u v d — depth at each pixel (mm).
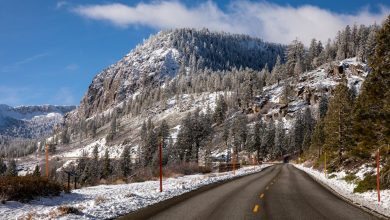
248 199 19891
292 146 137750
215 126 175500
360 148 30750
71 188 30672
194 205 17297
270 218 13742
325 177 43906
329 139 55000
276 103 186500
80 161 94188
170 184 32406
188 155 99625
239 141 134375
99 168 90062
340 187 30922
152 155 100375
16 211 17719
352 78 183875
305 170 67625
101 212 15023
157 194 23016
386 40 24969
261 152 135500
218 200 19406
